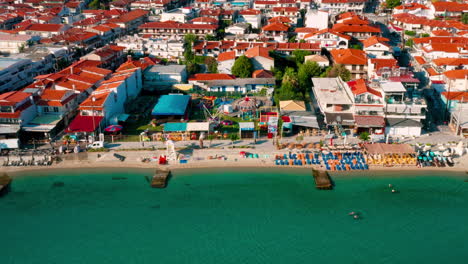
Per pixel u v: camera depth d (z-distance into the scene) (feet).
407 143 394.73
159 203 327.67
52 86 481.05
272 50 629.51
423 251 281.33
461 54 602.85
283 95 489.26
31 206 327.88
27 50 638.53
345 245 286.87
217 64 610.24
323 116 451.94
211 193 337.11
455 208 318.04
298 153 381.19
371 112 412.77
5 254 284.00
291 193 335.67
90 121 416.67
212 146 397.19
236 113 462.60
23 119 411.95
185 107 458.91
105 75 531.91
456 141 398.42
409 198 328.49
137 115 456.45
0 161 379.96
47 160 378.32
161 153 387.75
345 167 360.89
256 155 380.78
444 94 459.73
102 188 345.92
